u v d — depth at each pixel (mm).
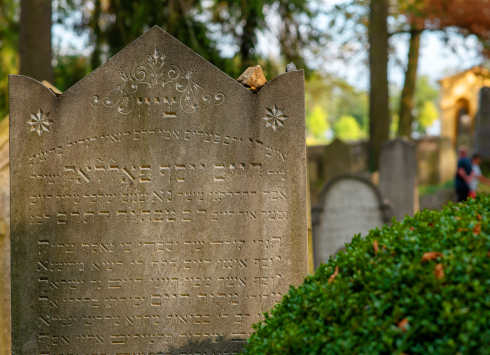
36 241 3504
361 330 2049
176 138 3518
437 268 2084
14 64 12859
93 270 3514
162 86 3502
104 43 10180
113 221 3514
